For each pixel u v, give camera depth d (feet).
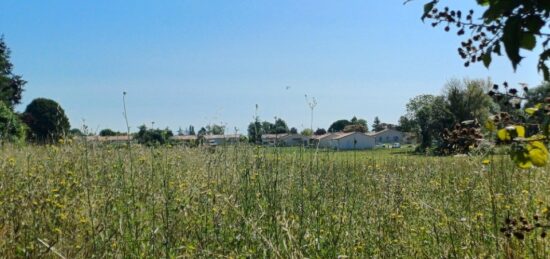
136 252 15.35
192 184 21.27
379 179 27.63
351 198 22.21
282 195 19.62
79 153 25.40
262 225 17.28
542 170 23.02
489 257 15.56
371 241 17.39
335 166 28.22
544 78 8.41
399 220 19.15
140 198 19.43
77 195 18.12
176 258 14.90
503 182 20.62
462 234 17.43
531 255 15.17
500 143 10.39
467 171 26.23
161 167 24.36
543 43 8.22
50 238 15.34
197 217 17.56
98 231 15.69
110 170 23.57
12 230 15.37
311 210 18.92
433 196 24.23
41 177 19.81
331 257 15.62
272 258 15.10
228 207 18.21
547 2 7.20
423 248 17.15
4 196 18.20
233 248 16.19
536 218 11.73
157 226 16.66
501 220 17.98
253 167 22.68
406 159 38.58
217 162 25.12
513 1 7.28
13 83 178.81
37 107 149.18
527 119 10.23
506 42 7.34
